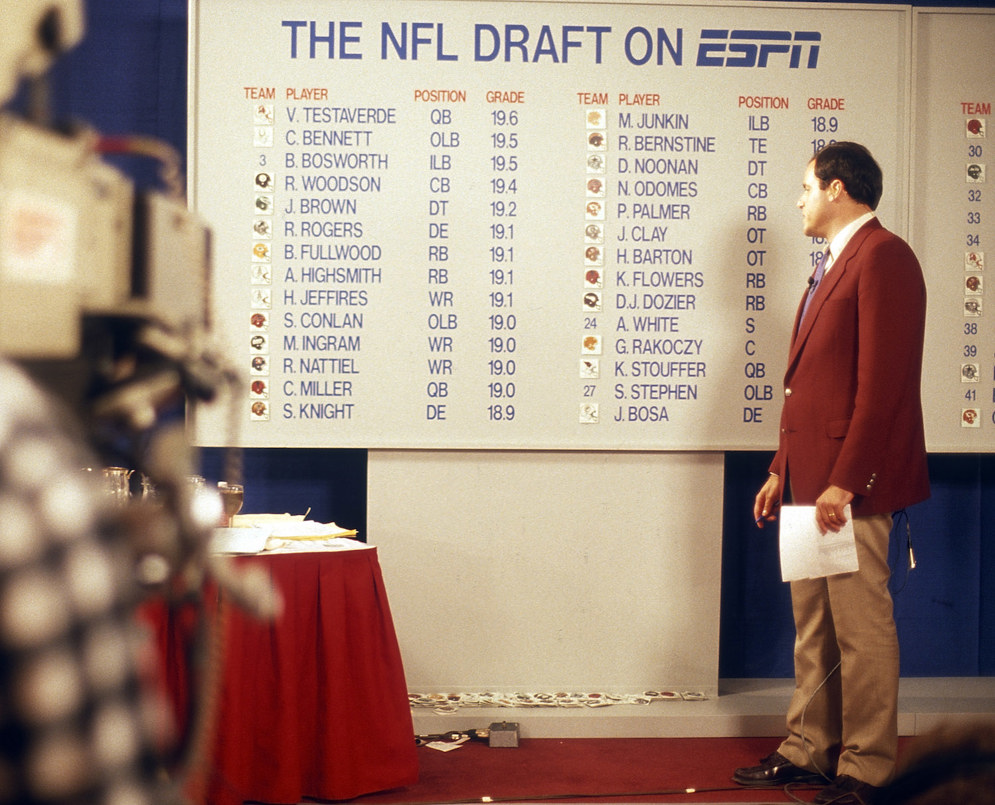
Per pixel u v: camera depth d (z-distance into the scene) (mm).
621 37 2922
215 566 607
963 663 3254
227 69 2865
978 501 3234
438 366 2918
